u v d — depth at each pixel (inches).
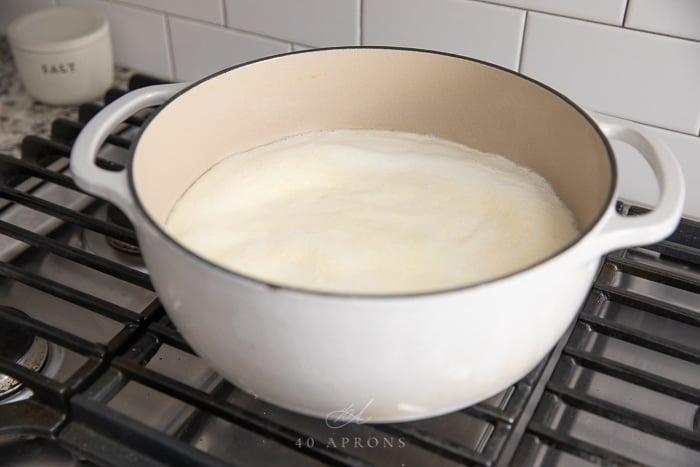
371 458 22.9
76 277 30.0
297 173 25.9
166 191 24.7
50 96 38.0
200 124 25.8
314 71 27.5
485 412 21.8
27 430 22.4
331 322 17.1
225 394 24.5
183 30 37.9
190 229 24.0
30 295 29.1
